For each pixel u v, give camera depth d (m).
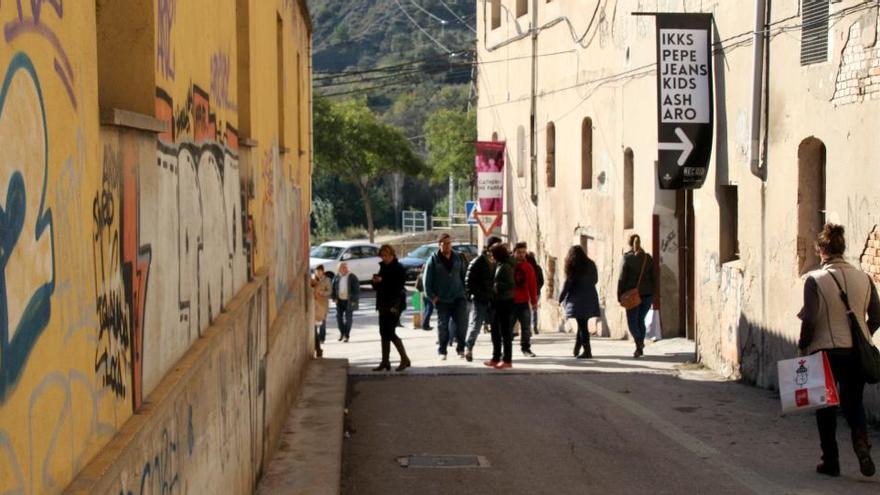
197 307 6.17
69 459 3.48
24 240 3.06
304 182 18.83
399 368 17.58
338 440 10.81
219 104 7.27
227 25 7.74
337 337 32.34
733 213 16.77
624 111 22.98
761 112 14.94
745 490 9.22
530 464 10.27
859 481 9.48
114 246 4.18
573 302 19.06
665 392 14.58
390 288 17.45
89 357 3.77
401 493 9.23
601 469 10.05
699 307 17.66
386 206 87.38
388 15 107.56
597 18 25.06
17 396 2.97
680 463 10.27
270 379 10.09
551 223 29.91
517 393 14.49
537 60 31.03
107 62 4.92
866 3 12.07
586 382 15.55
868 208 12.06
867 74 12.06
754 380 15.30
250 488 8.29
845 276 9.23
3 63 2.91
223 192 7.41
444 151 74.44
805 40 13.60
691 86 16.66
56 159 3.41
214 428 6.30
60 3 3.51
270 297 10.65
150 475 4.43
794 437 11.47
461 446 11.11
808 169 13.93
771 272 14.73
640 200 21.98
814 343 9.33
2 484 2.81
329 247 49.16
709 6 16.97
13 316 2.95
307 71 20.30
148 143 4.83
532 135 31.42
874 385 11.79
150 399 4.72
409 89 99.88
